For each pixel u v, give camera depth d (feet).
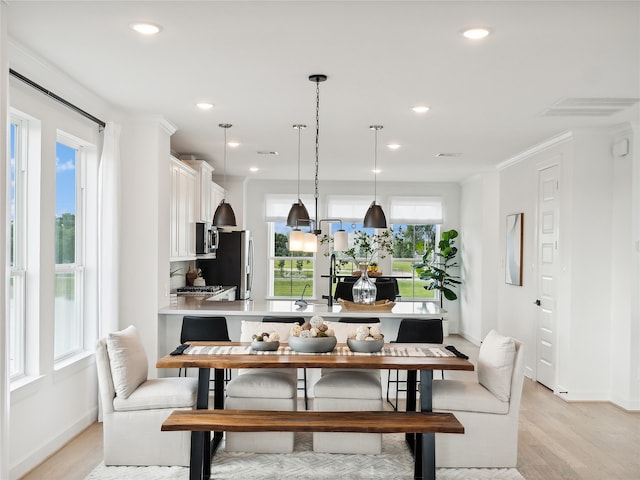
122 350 13.42
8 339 9.63
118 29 11.02
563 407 19.13
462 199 34.76
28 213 13.16
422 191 35.19
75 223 15.99
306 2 9.77
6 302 9.53
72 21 10.65
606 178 19.85
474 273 32.24
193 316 18.66
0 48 9.33
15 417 12.29
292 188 34.86
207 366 12.66
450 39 11.38
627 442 15.56
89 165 16.29
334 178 33.73
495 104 16.44
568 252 20.17
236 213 33.17
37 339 13.21
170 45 11.87
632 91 15.02
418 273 35.22
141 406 13.30
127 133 18.10
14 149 12.88
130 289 18.26
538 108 16.88
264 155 25.88
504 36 11.20
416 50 12.01
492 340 14.19
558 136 20.75
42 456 13.46
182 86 14.87
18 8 10.08
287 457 14.03
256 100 16.22
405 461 13.87
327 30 10.99
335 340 14.08
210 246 26.68
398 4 9.78
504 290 26.84
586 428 16.80
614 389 19.62
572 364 19.89
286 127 19.83
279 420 11.59
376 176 32.76
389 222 34.96
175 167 21.06
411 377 14.44
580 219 19.90
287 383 14.33
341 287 23.41
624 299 19.19
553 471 13.41
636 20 10.40
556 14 10.14
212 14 10.29
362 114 17.81
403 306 21.26
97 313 16.44
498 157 25.72
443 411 13.53
